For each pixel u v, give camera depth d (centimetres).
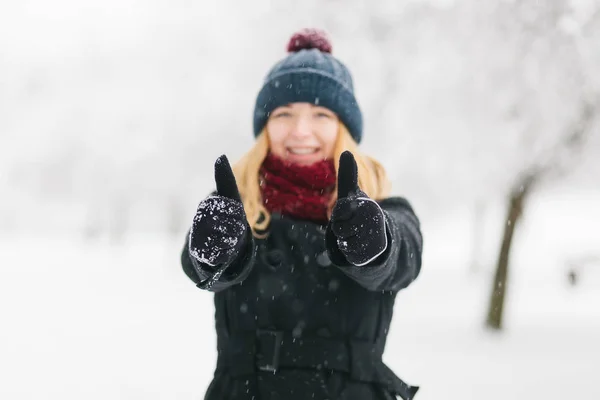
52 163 2159
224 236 145
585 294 1430
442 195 1524
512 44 917
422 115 1005
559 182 1012
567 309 1191
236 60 1393
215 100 1550
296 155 197
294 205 187
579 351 791
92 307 1105
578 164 984
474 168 995
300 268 182
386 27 1028
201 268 153
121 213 2814
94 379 616
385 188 211
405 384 185
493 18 928
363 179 195
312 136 197
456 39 959
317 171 191
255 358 178
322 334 178
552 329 954
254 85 1338
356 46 1049
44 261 2041
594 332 928
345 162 146
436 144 1013
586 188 1121
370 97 1047
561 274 1833
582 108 920
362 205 142
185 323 959
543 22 902
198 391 581
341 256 149
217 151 1659
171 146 1911
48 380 611
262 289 181
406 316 1072
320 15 1098
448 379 639
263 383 175
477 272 1941
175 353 738
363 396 174
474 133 964
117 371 647
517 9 915
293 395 173
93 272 1728
